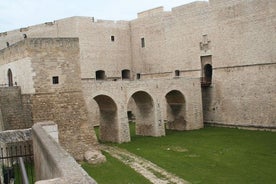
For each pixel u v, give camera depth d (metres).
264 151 25.36
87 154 25.73
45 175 9.45
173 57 45.09
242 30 36.03
